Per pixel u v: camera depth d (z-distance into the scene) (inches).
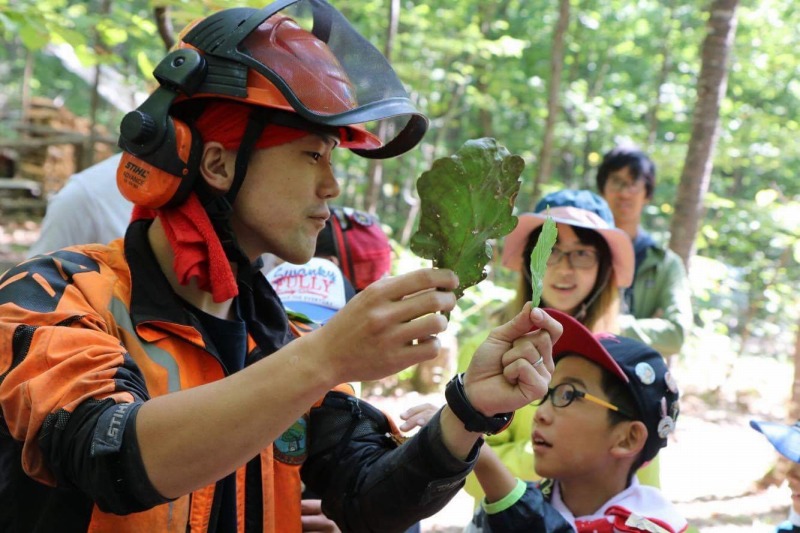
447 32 446.6
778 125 411.8
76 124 609.3
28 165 585.3
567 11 354.6
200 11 139.6
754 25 453.7
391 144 63.7
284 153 53.2
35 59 776.9
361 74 56.4
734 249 367.2
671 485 205.3
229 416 42.2
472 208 44.8
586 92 541.6
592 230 111.0
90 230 120.3
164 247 55.7
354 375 43.1
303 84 51.6
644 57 574.2
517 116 593.3
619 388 77.9
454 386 51.3
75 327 48.7
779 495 198.2
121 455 42.8
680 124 550.9
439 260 45.5
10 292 50.3
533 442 80.4
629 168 146.6
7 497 50.6
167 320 52.8
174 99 51.9
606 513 75.9
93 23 171.2
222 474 43.5
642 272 142.3
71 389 44.9
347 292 109.7
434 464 54.1
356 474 60.6
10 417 46.5
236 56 51.5
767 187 479.2
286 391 42.3
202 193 53.5
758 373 338.0
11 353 47.5
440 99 544.7
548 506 73.6
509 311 118.2
